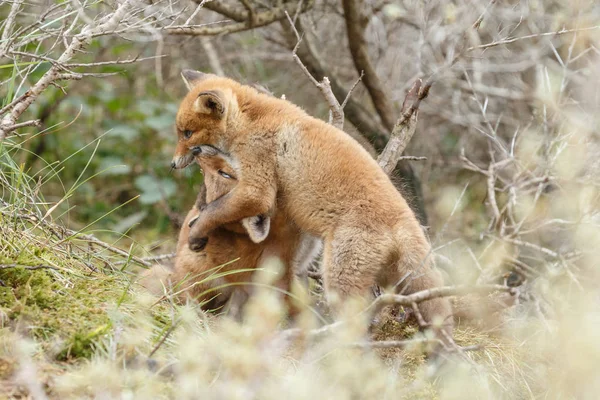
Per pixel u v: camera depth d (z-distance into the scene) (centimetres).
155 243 1538
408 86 1803
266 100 1116
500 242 1199
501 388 916
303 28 1567
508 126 1786
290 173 1044
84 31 1030
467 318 1072
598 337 804
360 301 943
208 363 756
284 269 1060
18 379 680
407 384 862
